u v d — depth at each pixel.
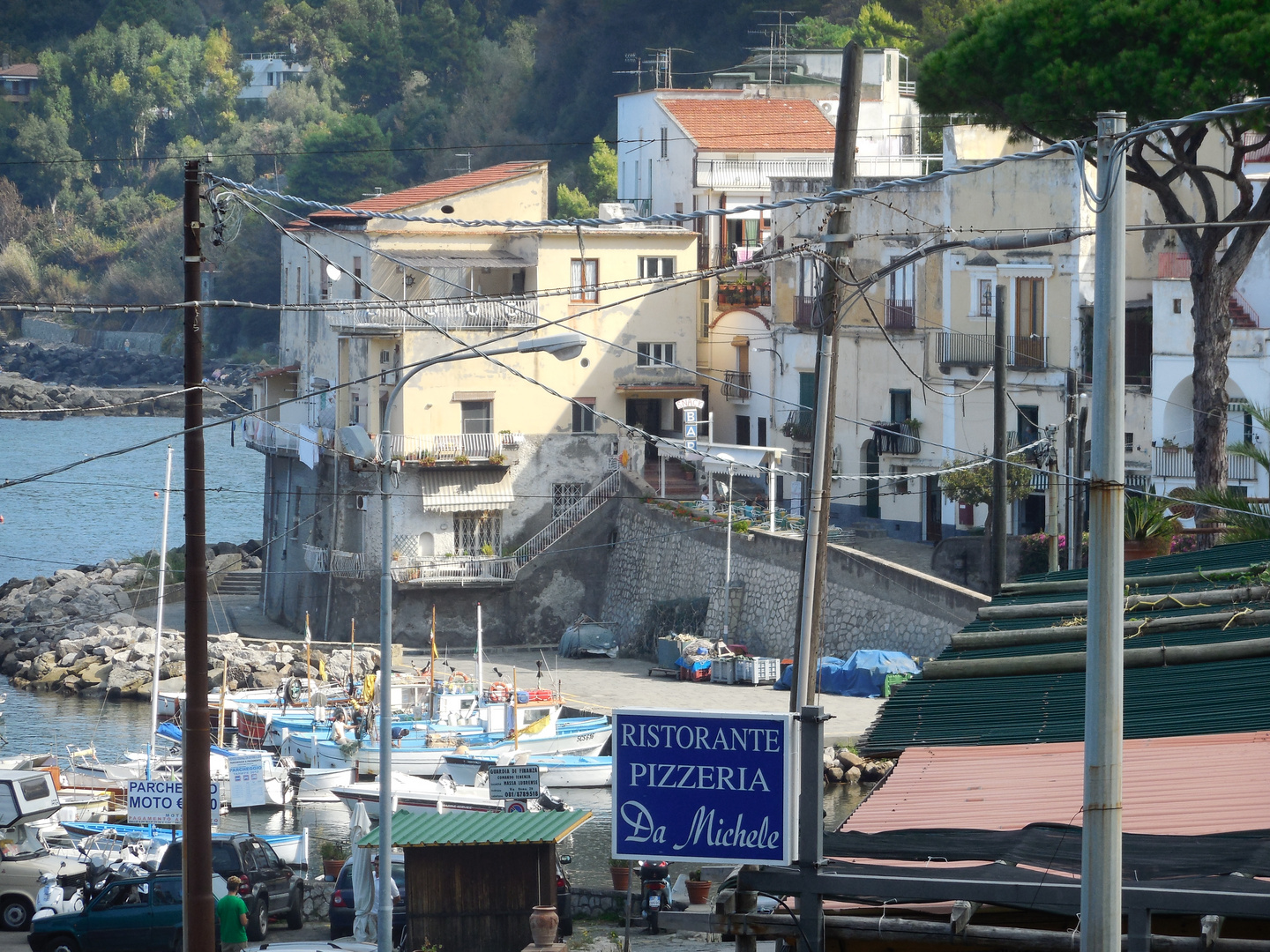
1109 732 36.78
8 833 133.50
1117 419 37.28
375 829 99.12
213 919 71.00
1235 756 52.88
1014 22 155.75
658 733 42.09
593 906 111.44
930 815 48.59
